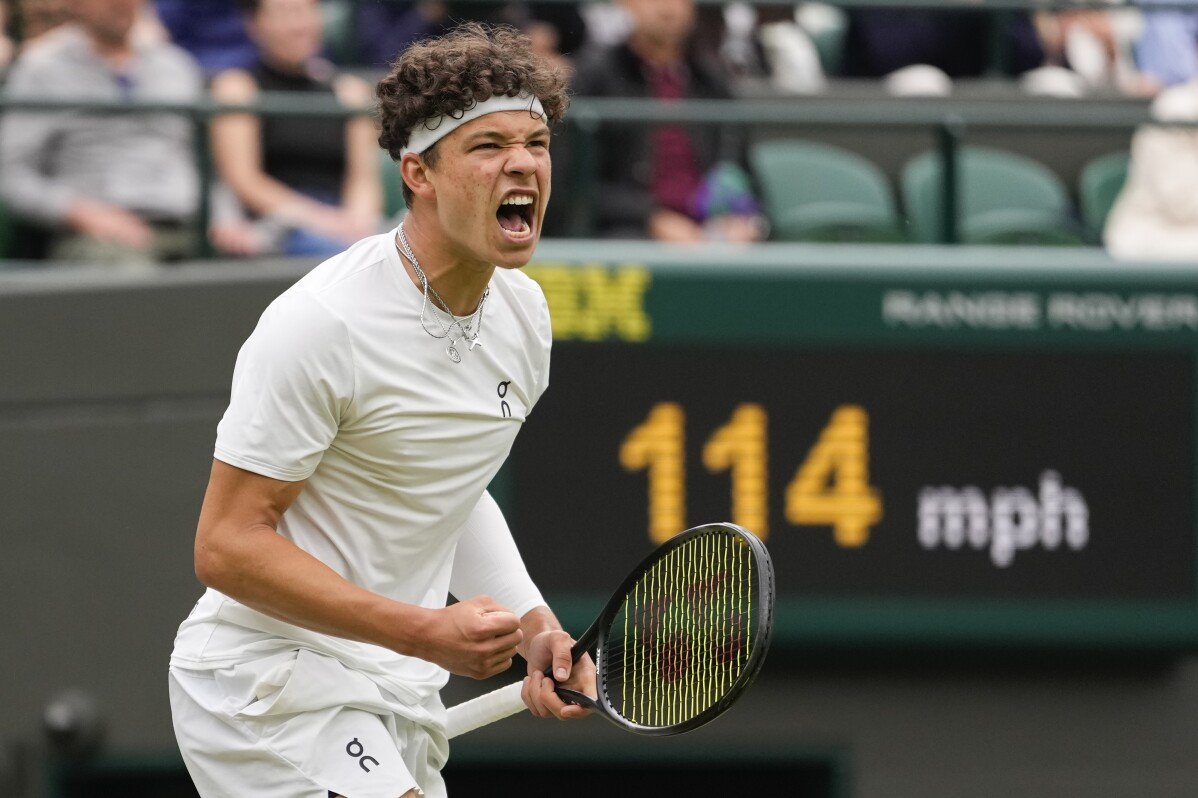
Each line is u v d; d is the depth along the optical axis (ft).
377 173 74.33
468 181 33.19
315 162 73.15
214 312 66.08
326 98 76.18
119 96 74.13
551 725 67.21
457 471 35.86
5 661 66.08
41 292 65.67
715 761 68.08
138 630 66.33
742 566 36.52
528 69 33.35
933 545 66.23
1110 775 68.69
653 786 78.54
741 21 87.45
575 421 65.16
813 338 65.62
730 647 36.37
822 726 68.08
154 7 83.61
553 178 70.79
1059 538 66.64
